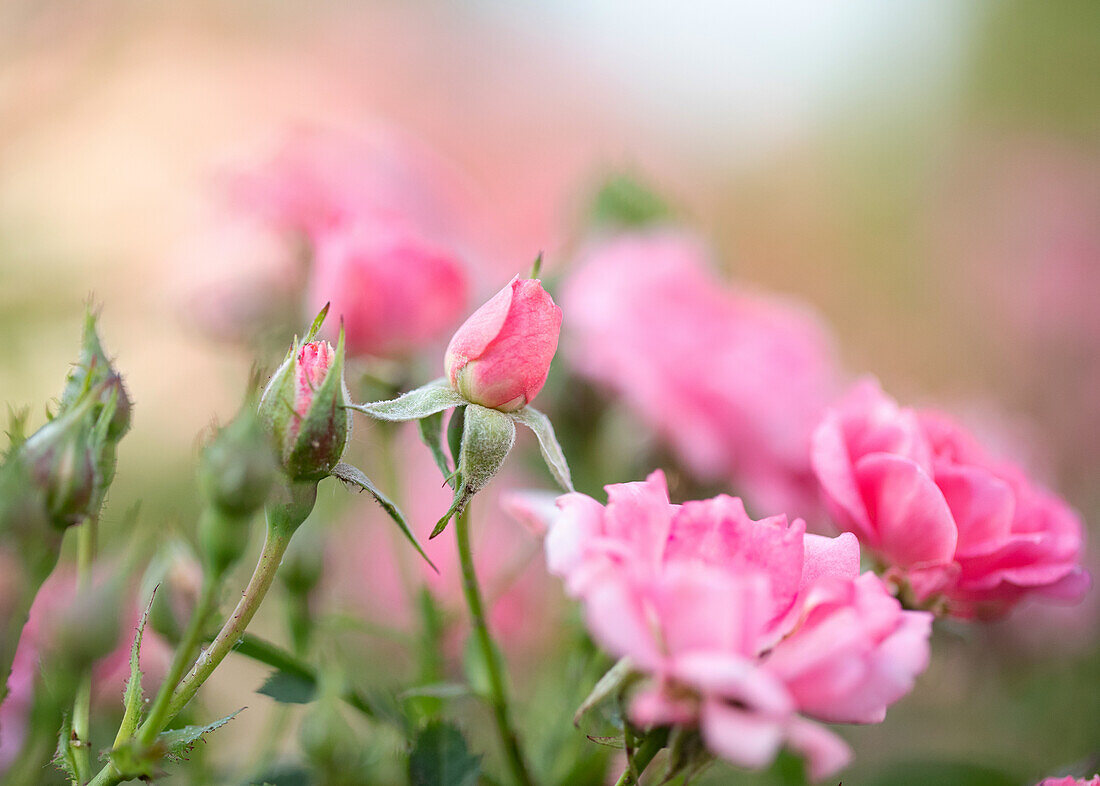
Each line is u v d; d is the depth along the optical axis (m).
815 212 1.50
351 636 0.54
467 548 0.45
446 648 0.51
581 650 0.49
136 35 0.93
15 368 0.60
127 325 0.72
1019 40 1.51
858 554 0.43
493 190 1.20
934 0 1.58
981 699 0.63
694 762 0.40
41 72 0.77
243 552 0.41
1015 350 1.08
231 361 0.58
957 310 1.29
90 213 0.75
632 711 0.40
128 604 0.42
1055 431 0.98
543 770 0.48
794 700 0.40
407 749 0.46
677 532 0.42
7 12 0.75
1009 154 1.40
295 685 0.46
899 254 1.42
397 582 0.56
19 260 0.62
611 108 1.43
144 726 0.41
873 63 1.59
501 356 0.44
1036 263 1.11
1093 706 0.65
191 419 0.71
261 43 1.14
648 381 0.55
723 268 0.66
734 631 0.40
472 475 0.44
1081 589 0.46
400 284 0.50
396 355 0.51
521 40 1.37
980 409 0.75
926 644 0.41
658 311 0.56
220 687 0.55
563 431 0.57
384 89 1.24
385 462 0.51
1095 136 1.39
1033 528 0.47
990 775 0.53
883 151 1.52
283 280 0.54
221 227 0.56
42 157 0.74
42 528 0.40
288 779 0.46
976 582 0.46
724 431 0.56
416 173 0.56
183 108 0.96
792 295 1.46
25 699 0.45
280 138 0.55
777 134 1.56
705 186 1.51
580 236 0.65
